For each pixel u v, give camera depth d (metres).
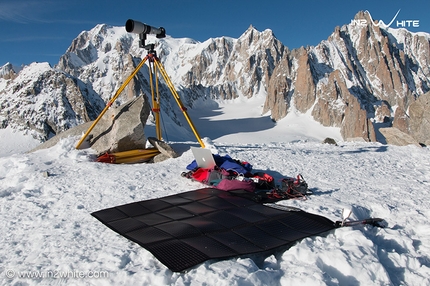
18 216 6.67
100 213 6.65
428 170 11.74
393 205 7.61
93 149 12.27
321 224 6.03
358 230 5.67
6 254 5.12
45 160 11.16
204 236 5.47
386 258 5.04
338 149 15.80
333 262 4.72
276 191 7.89
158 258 4.67
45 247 5.30
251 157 12.38
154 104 12.92
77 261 4.77
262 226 5.92
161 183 8.92
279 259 4.98
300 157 12.79
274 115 169.12
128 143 12.11
